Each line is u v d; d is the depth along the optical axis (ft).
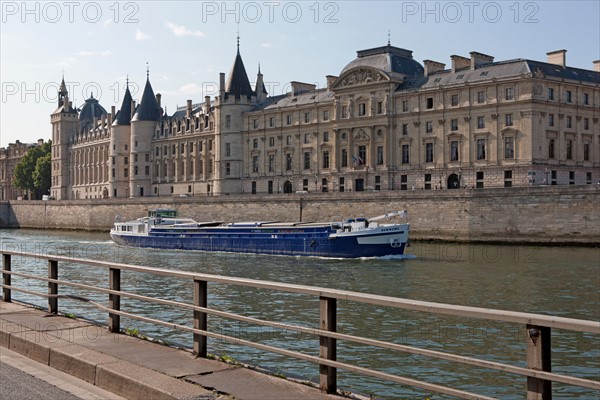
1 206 531.50
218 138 479.82
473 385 68.28
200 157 524.52
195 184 526.16
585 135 354.95
